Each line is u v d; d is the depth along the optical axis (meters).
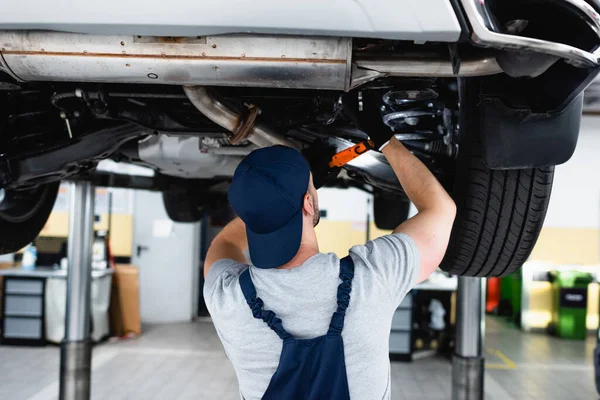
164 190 3.42
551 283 7.71
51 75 1.10
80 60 1.06
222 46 1.03
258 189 0.93
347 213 7.88
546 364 6.02
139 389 4.78
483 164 1.39
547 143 1.17
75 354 3.32
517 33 1.12
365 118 1.26
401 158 1.17
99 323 6.19
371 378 0.89
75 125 1.68
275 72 1.06
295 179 0.95
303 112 1.50
